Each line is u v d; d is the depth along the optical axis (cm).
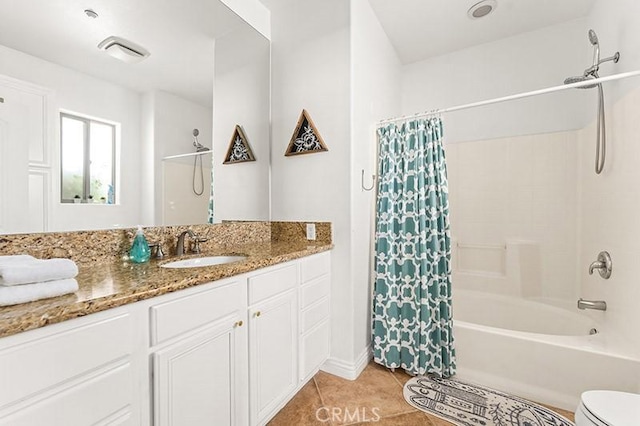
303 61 196
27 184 104
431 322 183
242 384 123
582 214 216
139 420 86
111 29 129
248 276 126
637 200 139
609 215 171
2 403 60
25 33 104
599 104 176
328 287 186
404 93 288
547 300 231
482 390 169
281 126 207
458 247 263
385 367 195
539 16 220
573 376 149
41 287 75
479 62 258
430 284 184
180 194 160
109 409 79
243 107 193
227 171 185
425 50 265
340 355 186
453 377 183
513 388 165
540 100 235
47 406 67
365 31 200
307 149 193
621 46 161
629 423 90
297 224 200
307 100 195
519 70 243
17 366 62
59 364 69
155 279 97
